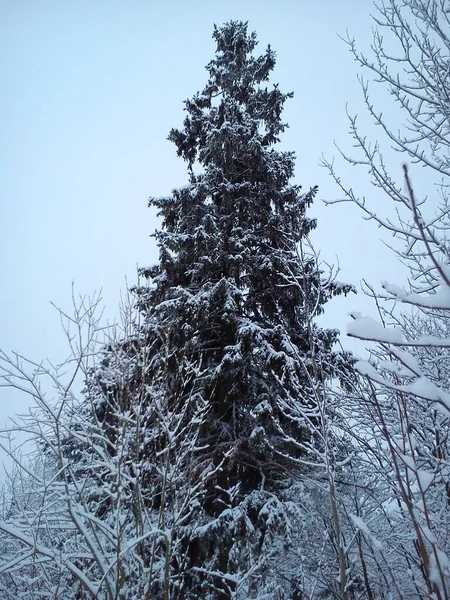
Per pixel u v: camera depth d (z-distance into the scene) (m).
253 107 13.39
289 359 8.43
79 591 6.05
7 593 5.86
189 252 10.62
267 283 10.70
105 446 5.90
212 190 11.73
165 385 7.28
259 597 7.11
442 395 2.05
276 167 11.83
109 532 5.27
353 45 4.77
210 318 10.47
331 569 7.06
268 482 9.05
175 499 5.64
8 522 5.76
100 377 6.50
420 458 5.43
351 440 6.81
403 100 4.63
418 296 2.15
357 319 2.23
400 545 5.87
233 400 9.52
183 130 13.05
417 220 2.06
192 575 7.90
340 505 6.89
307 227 10.66
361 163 4.55
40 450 6.45
